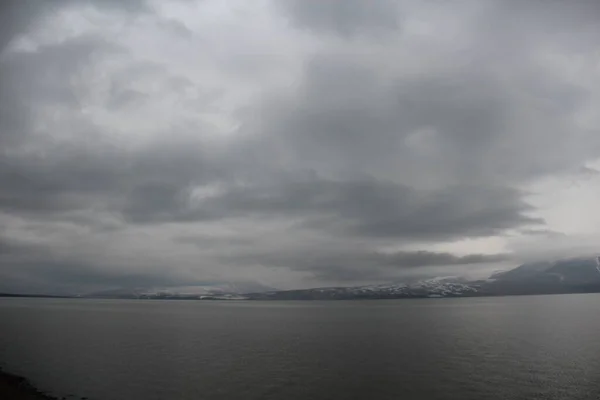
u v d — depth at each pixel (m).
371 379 56.38
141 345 88.62
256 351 80.19
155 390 51.16
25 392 48.81
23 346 85.94
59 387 52.09
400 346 85.06
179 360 70.00
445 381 54.88
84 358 71.62
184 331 120.75
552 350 75.75
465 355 72.19
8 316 183.12
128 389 51.50
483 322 138.25
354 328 128.25
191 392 50.47
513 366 62.59
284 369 62.66
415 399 47.97
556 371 59.28
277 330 123.62
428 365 64.31
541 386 52.12
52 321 156.25
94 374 59.03
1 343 90.44
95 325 140.12
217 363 67.38
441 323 139.38
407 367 63.25
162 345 88.75
